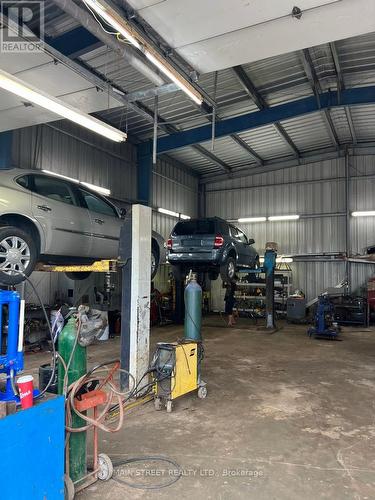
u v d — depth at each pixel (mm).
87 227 6086
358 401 4590
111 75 7508
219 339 8930
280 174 14609
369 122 11781
